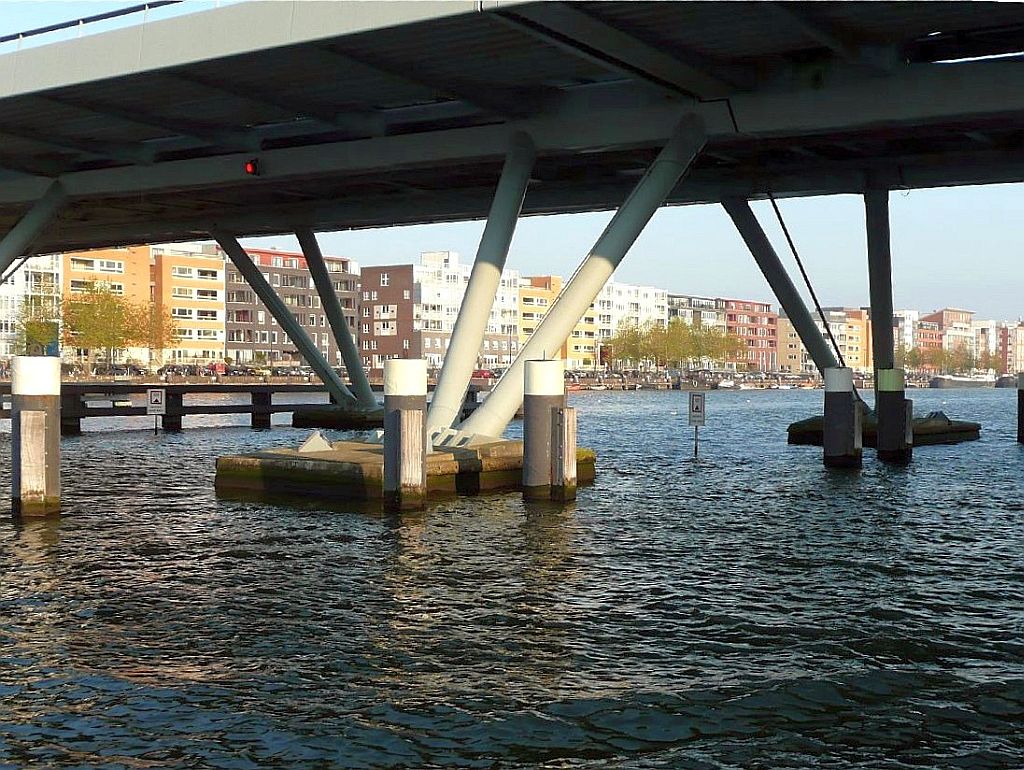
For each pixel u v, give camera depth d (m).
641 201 23.05
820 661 10.23
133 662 10.19
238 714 8.84
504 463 21.92
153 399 42.12
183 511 19.25
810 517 19.05
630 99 24.20
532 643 10.80
